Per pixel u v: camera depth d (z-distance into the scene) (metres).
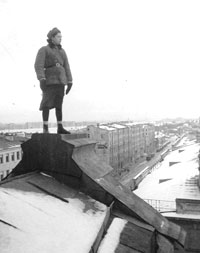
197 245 17.36
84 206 5.07
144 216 5.44
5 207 3.97
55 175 5.79
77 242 3.84
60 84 6.11
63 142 5.69
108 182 5.91
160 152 104.12
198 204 18.58
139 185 35.06
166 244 5.29
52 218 4.23
